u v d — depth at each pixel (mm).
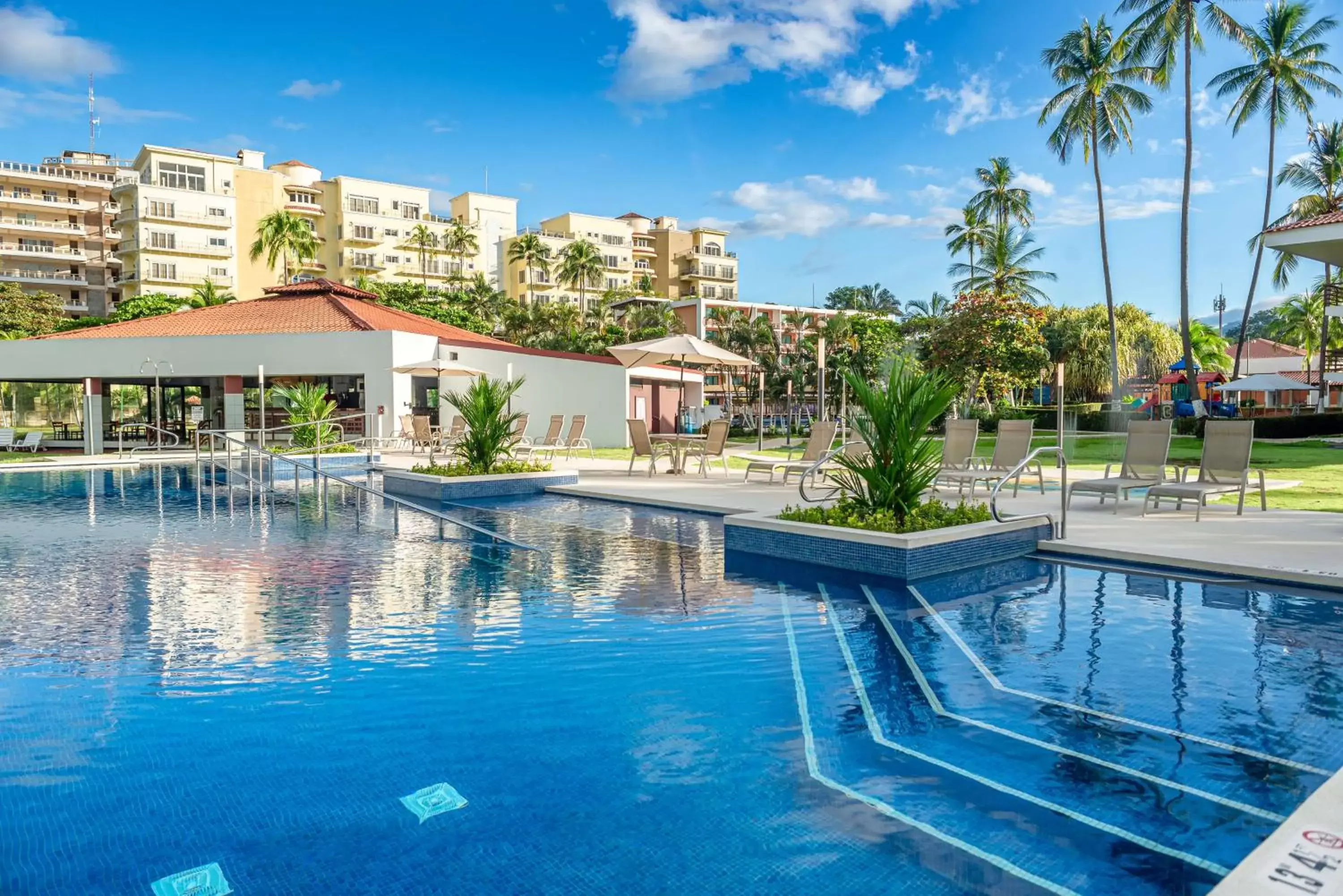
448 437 21953
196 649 4750
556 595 6082
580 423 20125
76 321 49875
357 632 5105
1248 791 2863
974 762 3141
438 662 4484
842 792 2908
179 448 27703
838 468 9008
